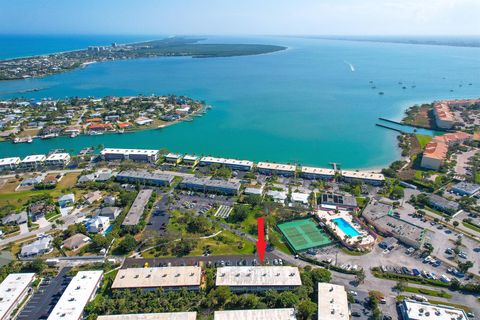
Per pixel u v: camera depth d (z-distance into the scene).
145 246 165.75
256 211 196.12
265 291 136.12
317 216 188.25
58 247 166.25
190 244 161.88
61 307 125.38
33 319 125.31
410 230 173.12
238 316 120.38
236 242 168.62
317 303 130.00
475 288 136.88
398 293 136.62
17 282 138.62
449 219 187.75
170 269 144.12
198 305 130.00
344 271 147.88
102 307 125.75
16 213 193.25
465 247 165.38
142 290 135.00
